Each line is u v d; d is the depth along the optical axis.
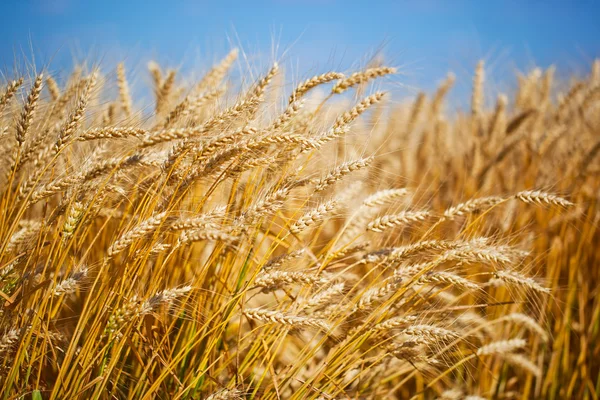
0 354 0.84
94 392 0.85
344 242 1.07
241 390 0.90
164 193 0.92
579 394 1.22
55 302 0.91
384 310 0.93
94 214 0.90
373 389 1.02
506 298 1.28
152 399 0.89
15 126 0.95
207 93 1.04
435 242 0.95
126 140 0.93
